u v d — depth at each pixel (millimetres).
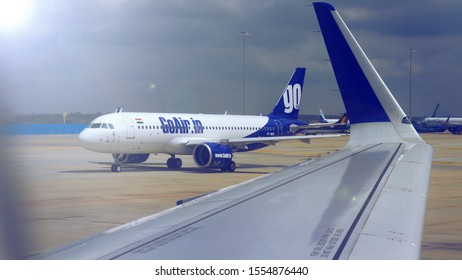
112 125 39094
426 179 7305
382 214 5215
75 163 49344
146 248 4074
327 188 6613
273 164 50344
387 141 11203
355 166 8375
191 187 29688
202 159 41781
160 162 52156
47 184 30312
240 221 4934
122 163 45406
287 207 5547
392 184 6844
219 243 4172
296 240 4242
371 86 11203
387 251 4023
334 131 103438
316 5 10648
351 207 5520
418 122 137125
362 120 11297
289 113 52250
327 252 3941
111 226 17078
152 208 21391
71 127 157500
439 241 15094
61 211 20250
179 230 4625
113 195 25688
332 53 10828
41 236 13914
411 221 5000
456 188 29484
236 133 47031
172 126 42312
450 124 134125
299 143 109500
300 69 52531
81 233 15703
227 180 34031
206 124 44844
